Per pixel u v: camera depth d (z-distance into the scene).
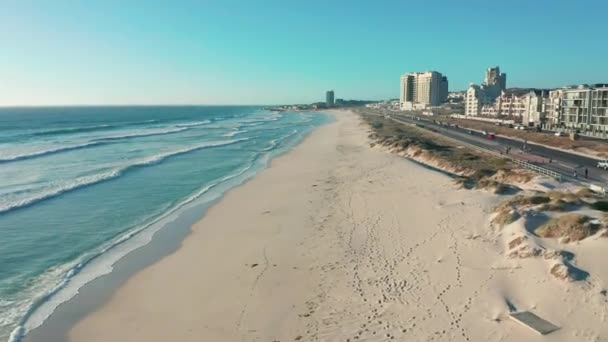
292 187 41.44
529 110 108.81
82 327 16.83
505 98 145.50
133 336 16.17
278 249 24.50
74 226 29.45
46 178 45.38
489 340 14.21
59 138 89.75
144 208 34.25
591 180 37.09
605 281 15.97
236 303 18.38
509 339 14.12
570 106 90.75
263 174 49.81
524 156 52.41
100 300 19.02
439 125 118.38
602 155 52.31
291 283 19.91
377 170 47.81
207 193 39.75
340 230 26.89
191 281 20.80
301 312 17.20
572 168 43.62
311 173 49.12
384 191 36.53
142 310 18.11
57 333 16.41
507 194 31.30
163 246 25.81
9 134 98.88
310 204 34.09
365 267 20.92
